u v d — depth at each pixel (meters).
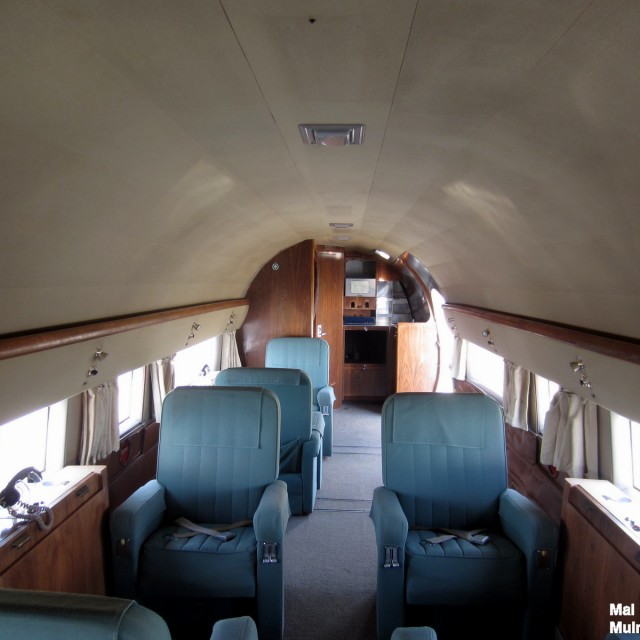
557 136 1.35
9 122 1.10
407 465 3.07
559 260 2.05
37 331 1.95
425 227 3.59
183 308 3.63
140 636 1.11
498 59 1.15
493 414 3.09
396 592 2.62
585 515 2.52
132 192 1.81
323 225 4.93
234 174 2.31
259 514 2.64
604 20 0.89
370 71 1.30
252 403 3.10
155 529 2.87
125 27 1.02
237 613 2.76
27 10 0.87
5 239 1.43
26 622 1.11
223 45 1.15
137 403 4.13
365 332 8.59
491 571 2.56
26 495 2.39
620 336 1.99
